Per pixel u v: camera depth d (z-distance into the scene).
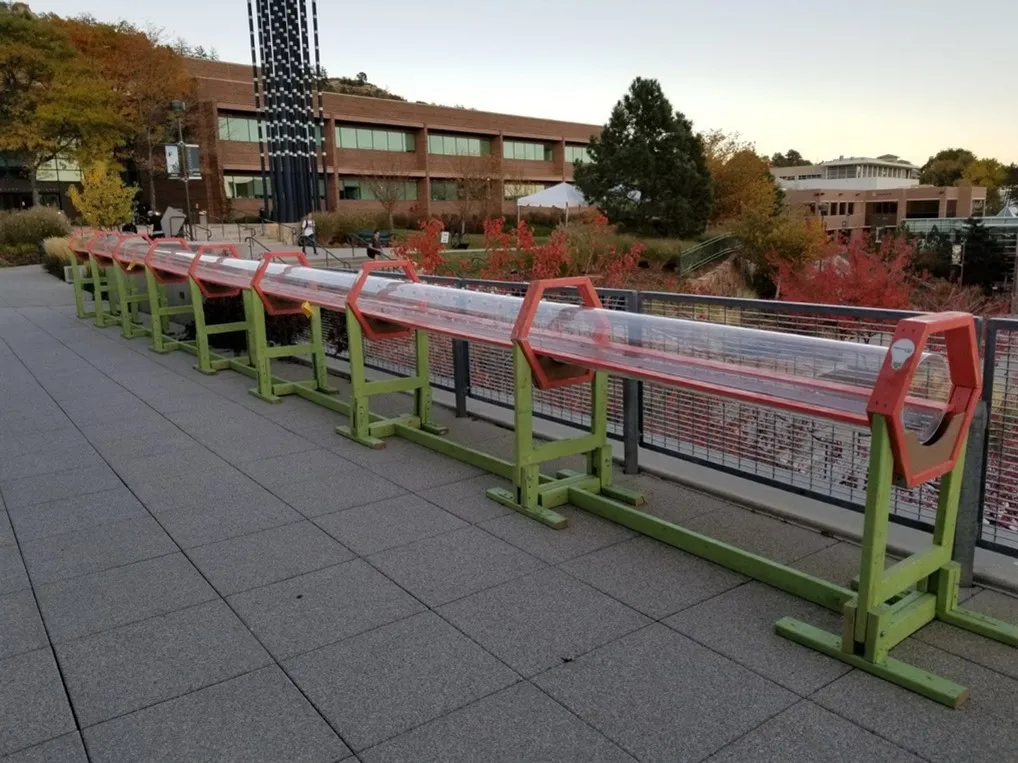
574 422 6.08
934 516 4.00
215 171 46.19
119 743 2.72
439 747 2.66
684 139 40.16
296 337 9.72
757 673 3.04
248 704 2.93
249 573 4.03
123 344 11.59
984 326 3.56
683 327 3.75
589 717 2.80
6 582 3.99
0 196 47.53
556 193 35.09
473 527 4.55
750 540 4.28
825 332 4.62
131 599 3.78
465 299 5.15
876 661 3.01
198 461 5.94
